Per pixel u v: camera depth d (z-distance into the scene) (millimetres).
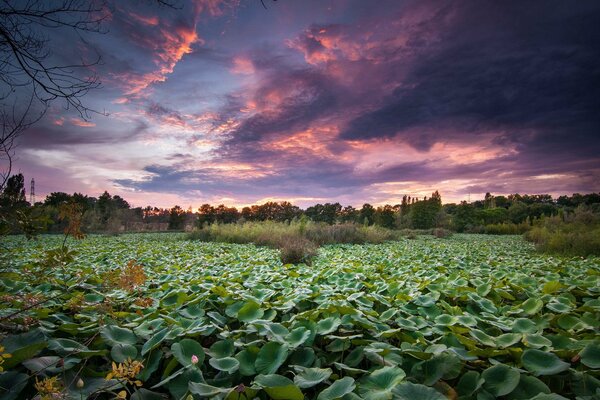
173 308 3842
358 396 1924
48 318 3041
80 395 1924
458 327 3043
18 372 2021
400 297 4238
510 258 10688
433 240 25969
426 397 1931
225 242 19938
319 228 21344
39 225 3037
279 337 2721
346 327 3156
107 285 3070
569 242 13906
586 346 2482
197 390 1943
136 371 1898
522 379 2184
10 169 2869
